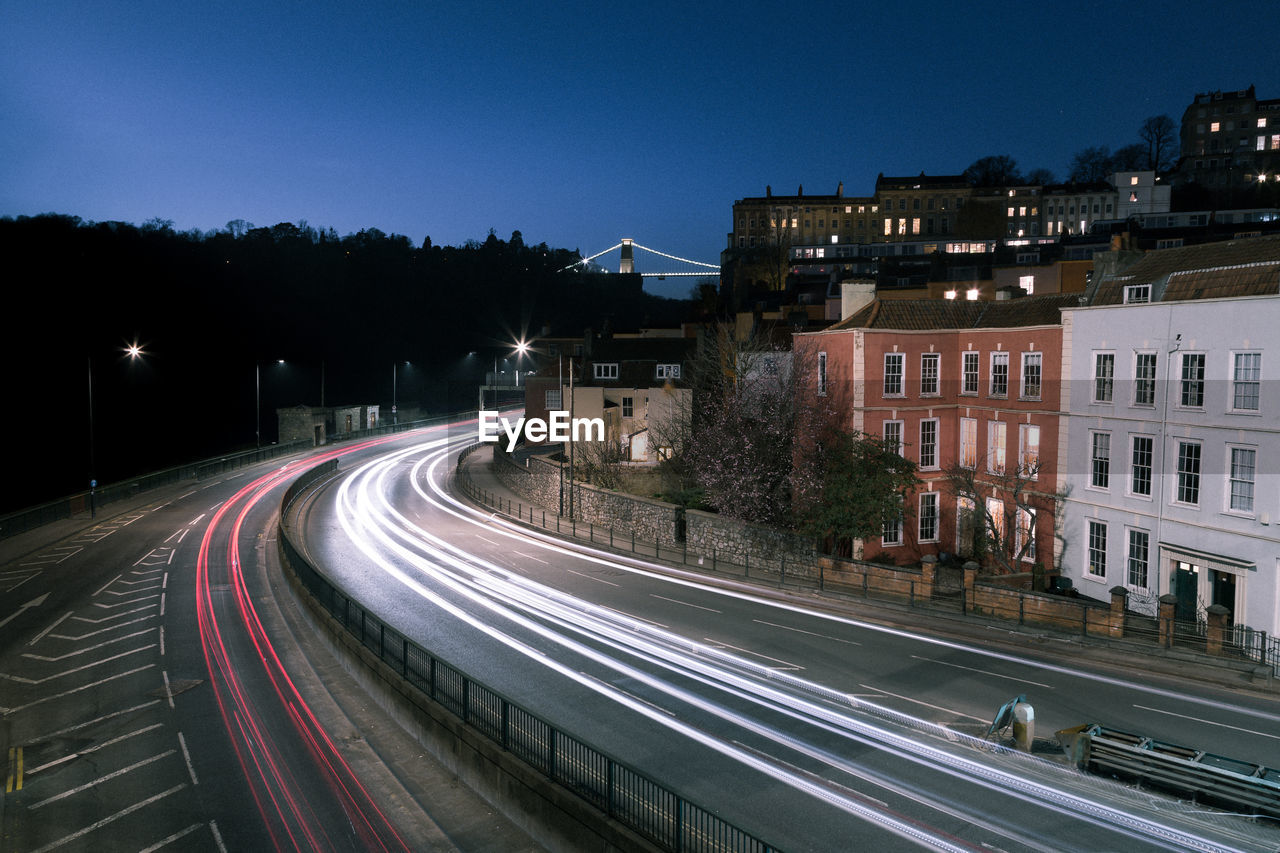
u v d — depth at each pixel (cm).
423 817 1625
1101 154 15212
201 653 2650
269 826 1605
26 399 9412
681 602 3097
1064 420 3198
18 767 1884
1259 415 2466
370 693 2264
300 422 8731
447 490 6291
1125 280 3125
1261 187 10888
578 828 1413
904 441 3641
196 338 12012
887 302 3769
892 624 2766
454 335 16075
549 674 2277
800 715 1981
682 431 5044
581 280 19962
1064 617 2577
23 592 3475
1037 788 1608
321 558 3994
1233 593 2561
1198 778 1533
